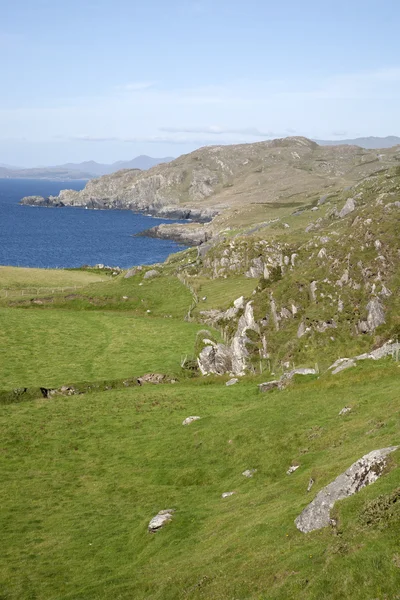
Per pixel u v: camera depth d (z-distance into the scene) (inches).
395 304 2999.5
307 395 2057.1
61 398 2785.4
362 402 1734.7
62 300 5132.9
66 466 1975.9
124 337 4042.8
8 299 5078.7
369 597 700.0
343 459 1277.1
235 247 5890.8
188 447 1927.9
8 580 1258.0
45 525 1545.3
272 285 3619.6
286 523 1077.1
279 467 1542.8
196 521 1363.2
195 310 4643.2
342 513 925.2
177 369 3307.1
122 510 1587.1
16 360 3425.2
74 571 1279.5
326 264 3531.0
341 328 3036.4
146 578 1127.0
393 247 3302.2
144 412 2480.3
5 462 2026.3
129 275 5890.8
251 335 3316.9
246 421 1951.3
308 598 751.7
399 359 2140.7
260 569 915.4
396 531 795.4
